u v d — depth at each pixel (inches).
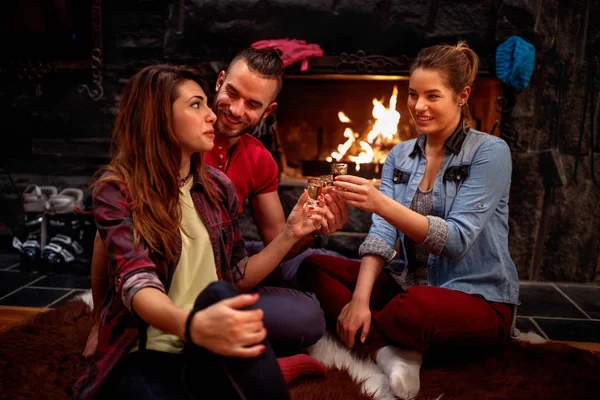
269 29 112.8
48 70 119.9
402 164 72.0
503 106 110.2
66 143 122.5
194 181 50.1
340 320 66.2
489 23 108.7
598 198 111.7
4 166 124.6
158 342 46.3
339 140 135.1
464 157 66.1
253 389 36.1
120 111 46.9
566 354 70.9
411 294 61.3
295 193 116.6
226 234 53.3
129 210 44.4
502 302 65.3
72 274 107.7
